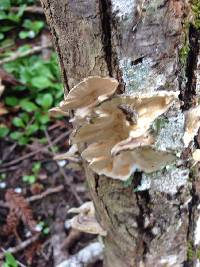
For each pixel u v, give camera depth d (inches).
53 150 17.8
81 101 7.4
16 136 18.3
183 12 7.1
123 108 7.3
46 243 15.5
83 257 14.1
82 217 11.1
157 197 9.1
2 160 18.0
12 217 15.8
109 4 7.0
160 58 7.4
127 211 9.4
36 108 18.7
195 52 7.4
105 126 7.7
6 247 15.5
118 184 8.9
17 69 19.9
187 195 9.2
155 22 7.1
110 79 7.0
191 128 8.2
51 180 17.2
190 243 10.2
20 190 17.0
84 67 7.9
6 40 22.0
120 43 7.3
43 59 20.4
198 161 8.7
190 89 7.8
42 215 16.3
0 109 18.6
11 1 22.9
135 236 9.8
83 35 7.5
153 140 7.8
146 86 7.6
